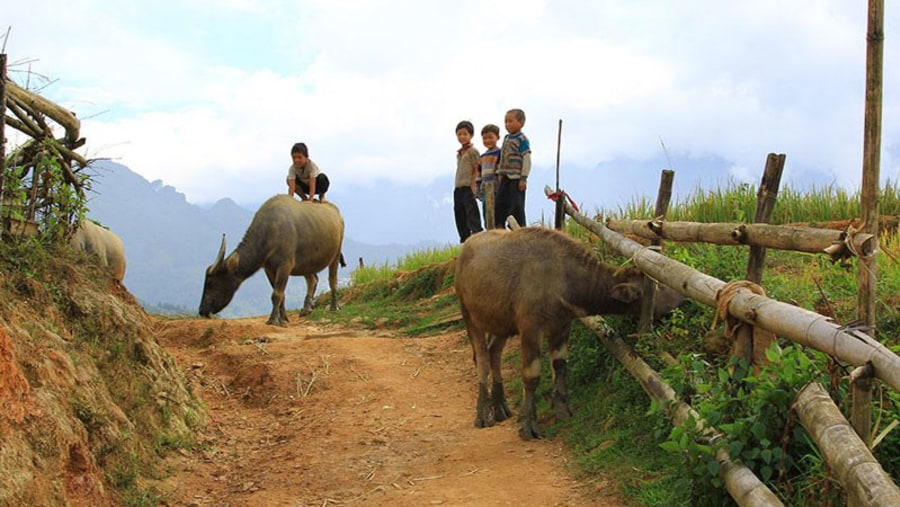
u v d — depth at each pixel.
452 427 7.67
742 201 11.25
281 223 13.27
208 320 12.44
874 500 3.19
